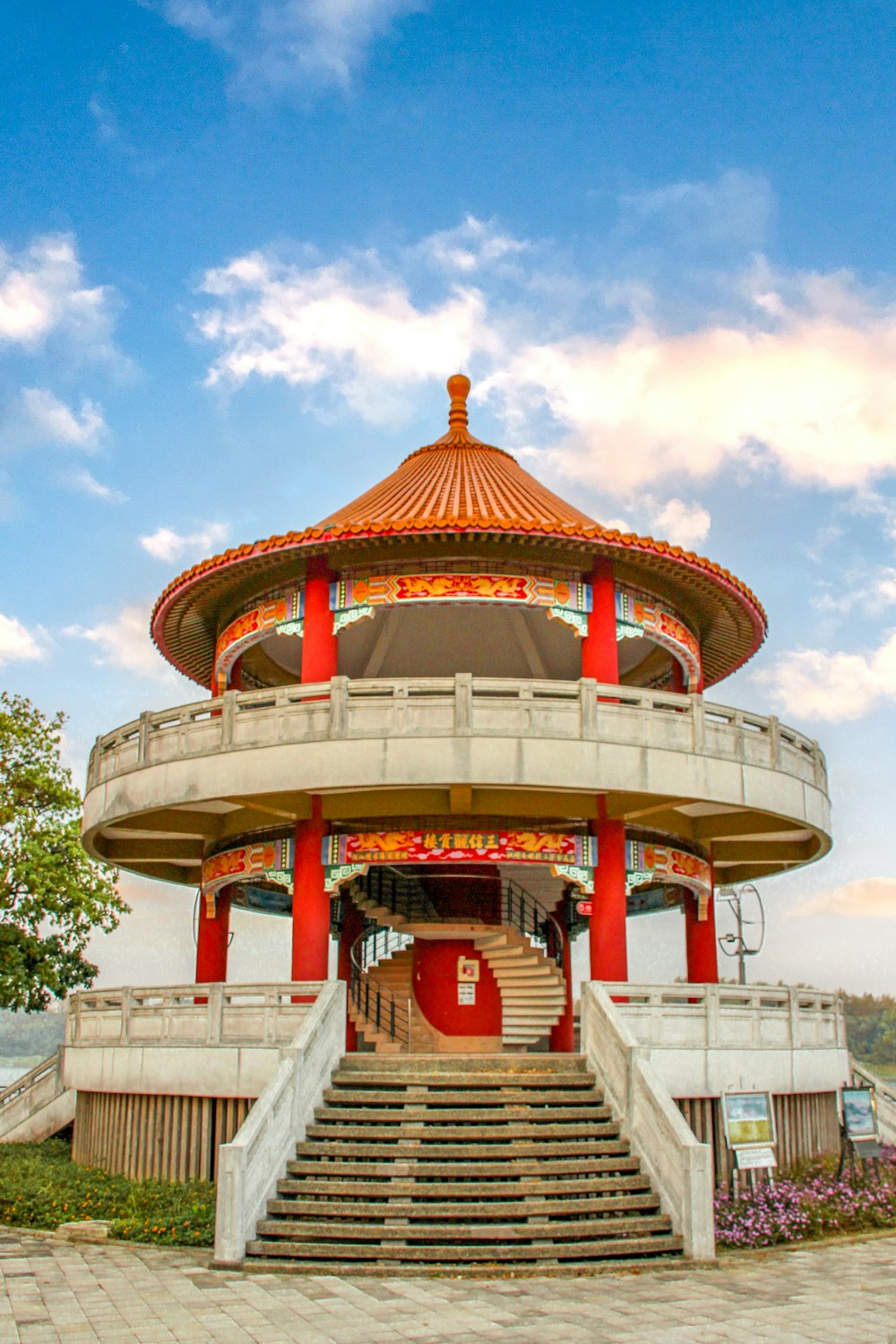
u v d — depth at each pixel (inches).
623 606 1130.7
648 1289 623.2
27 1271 659.4
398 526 1042.1
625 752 977.5
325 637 1099.3
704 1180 701.3
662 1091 752.3
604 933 1037.2
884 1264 703.7
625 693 1007.6
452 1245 677.3
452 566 1095.6
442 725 962.1
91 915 1508.4
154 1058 920.3
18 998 1481.3
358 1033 1268.5
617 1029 813.9
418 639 1390.3
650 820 1106.7
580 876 1048.2
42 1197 837.2
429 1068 859.4
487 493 1211.9
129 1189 853.8
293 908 1053.2
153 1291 608.4
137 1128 942.4
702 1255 690.2
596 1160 750.5
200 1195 821.9
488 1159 748.6
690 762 1003.3
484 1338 521.7
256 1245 674.8
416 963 1208.8
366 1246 667.4
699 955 1236.5
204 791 1004.6
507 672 1417.3
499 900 1210.6
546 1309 575.5
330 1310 569.0
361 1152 749.9
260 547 1087.6
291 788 967.0
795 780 1093.1
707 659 1393.9
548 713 973.8
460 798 997.2
